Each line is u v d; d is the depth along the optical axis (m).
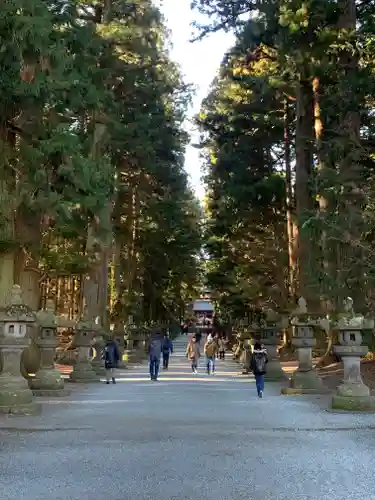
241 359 33.94
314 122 26.64
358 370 12.91
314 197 25.08
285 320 22.22
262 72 32.69
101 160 19.08
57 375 16.25
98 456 7.81
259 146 35.28
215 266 49.97
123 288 39.16
